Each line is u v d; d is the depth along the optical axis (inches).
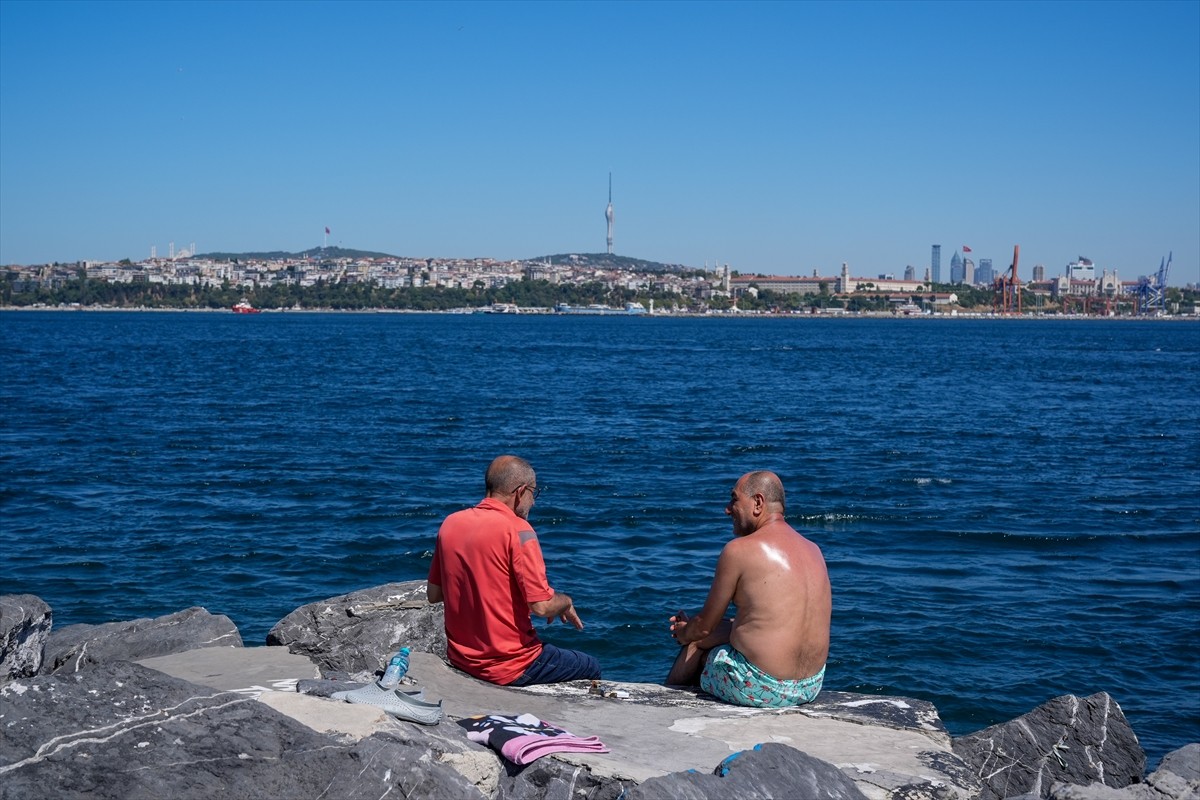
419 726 201.9
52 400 1780.3
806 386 2338.8
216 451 1169.4
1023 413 1745.8
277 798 167.8
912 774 210.2
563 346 4503.0
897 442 1325.0
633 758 207.5
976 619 546.3
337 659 287.9
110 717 174.2
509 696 248.8
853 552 699.4
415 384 2281.0
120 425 1417.3
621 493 920.9
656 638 517.3
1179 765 226.8
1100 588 613.3
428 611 299.4
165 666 249.1
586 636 518.9
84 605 567.8
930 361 3521.2
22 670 229.6
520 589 254.8
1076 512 852.0
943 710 434.6
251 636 523.8
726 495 915.4
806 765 193.9
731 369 2982.3
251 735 177.8
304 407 1717.5
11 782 158.7
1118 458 1197.1
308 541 715.4
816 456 1184.8
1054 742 263.4
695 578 626.8
